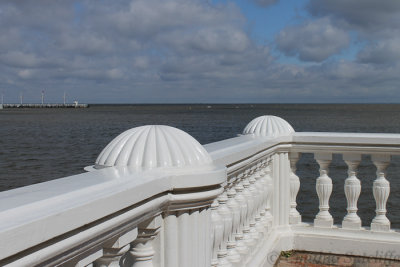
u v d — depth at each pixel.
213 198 1.97
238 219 2.97
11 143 41.56
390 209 13.44
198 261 1.96
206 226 2.01
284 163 4.24
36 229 1.03
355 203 4.22
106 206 1.29
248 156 2.97
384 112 168.00
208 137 49.88
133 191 1.44
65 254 1.18
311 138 4.15
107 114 143.12
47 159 30.34
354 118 104.00
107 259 1.48
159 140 1.93
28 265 1.04
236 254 2.97
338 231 4.24
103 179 1.49
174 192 1.80
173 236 1.86
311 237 4.27
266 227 3.92
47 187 1.33
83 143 41.34
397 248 4.06
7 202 1.12
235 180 2.89
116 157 1.91
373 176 19.69
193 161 1.93
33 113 161.50
